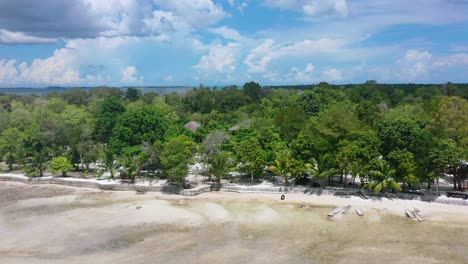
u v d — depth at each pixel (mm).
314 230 44000
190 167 75688
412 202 51844
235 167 63438
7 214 52969
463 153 51594
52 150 78875
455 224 44156
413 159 52031
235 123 106375
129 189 63688
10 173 76750
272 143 68812
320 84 188875
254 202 55000
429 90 172875
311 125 68125
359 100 147250
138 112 78625
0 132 92875
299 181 62031
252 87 197250
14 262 37125
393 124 54594
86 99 177875
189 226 46469
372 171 53188
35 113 105062
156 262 36750
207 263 36281
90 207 55250
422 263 35062
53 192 64250
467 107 62125
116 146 75875
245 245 40375
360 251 38031
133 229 46062
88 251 39938
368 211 49250
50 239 43469
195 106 146125
